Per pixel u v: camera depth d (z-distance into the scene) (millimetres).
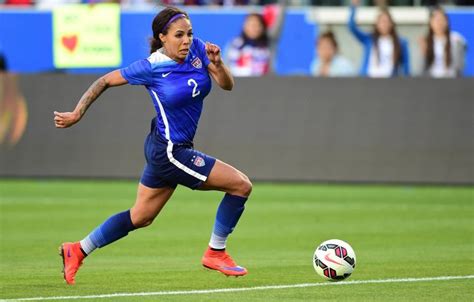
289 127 66438
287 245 42406
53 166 69188
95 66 72500
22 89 69375
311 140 66312
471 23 70875
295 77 66375
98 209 54750
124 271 35156
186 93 29953
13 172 69688
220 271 31266
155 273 34656
